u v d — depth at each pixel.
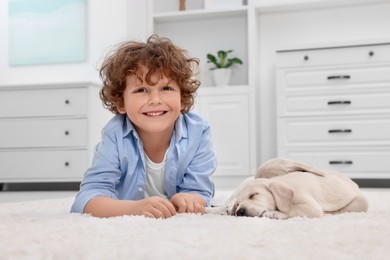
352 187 1.23
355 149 3.37
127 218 0.96
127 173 1.31
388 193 2.17
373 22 3.84
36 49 4.38
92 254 0.59
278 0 3.98
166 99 1.22
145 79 1.20
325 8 3.92
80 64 4.33
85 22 4.30
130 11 4.07
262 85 4.03
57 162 3.55
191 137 1.36
